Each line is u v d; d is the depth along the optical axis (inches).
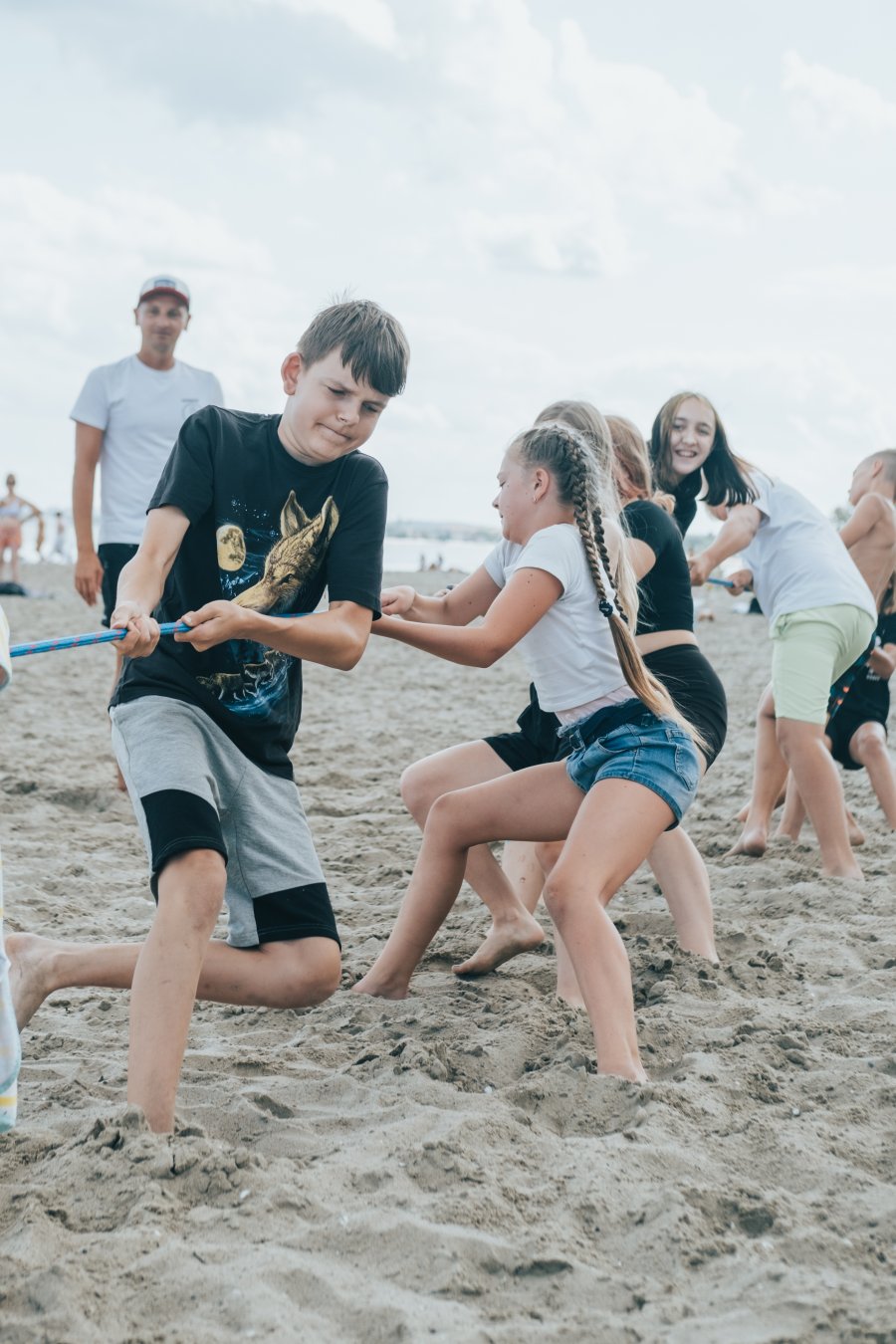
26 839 223.9
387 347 122.6
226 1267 88.4
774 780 220.4
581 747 138.3
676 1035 134.3
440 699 406.9
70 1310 83.1
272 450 127.6
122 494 238.2
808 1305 85.7
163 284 234.4
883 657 232.1
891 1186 102.7
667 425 204.2
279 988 124.1
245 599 127.2
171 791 116.3
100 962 124.0
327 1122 115.0
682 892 163.9
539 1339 82.3
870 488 239.6
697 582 204.4
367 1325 83.7
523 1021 136.5
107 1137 103.0
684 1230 94.7
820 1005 147.5
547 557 135.2
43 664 466.6
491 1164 105.0
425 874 146.4
